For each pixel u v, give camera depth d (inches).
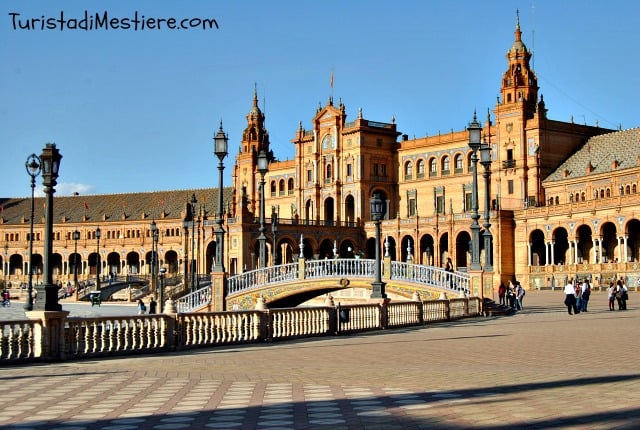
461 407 621.6
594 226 4030.5
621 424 546.0
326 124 5871.1
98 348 1056.2
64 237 7047.2
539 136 4798.2
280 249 5659.5
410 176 5689.0
